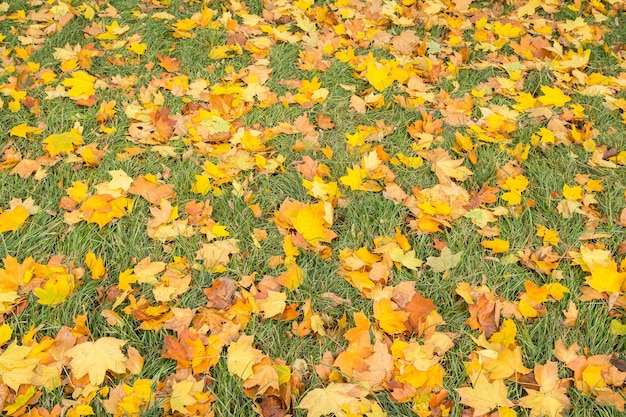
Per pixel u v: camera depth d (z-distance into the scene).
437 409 2.02
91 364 2.05
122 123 3.29
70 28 4.09
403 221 2.79
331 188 2.85
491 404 2.01
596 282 2.42
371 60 3.85
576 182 3.02
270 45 4.03
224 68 3.83
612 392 2.04
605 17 4.40
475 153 3.19
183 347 2.12
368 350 2.18
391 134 3.34
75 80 3.46
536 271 2.54
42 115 3.34
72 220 2.64
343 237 2.70
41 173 2.88
